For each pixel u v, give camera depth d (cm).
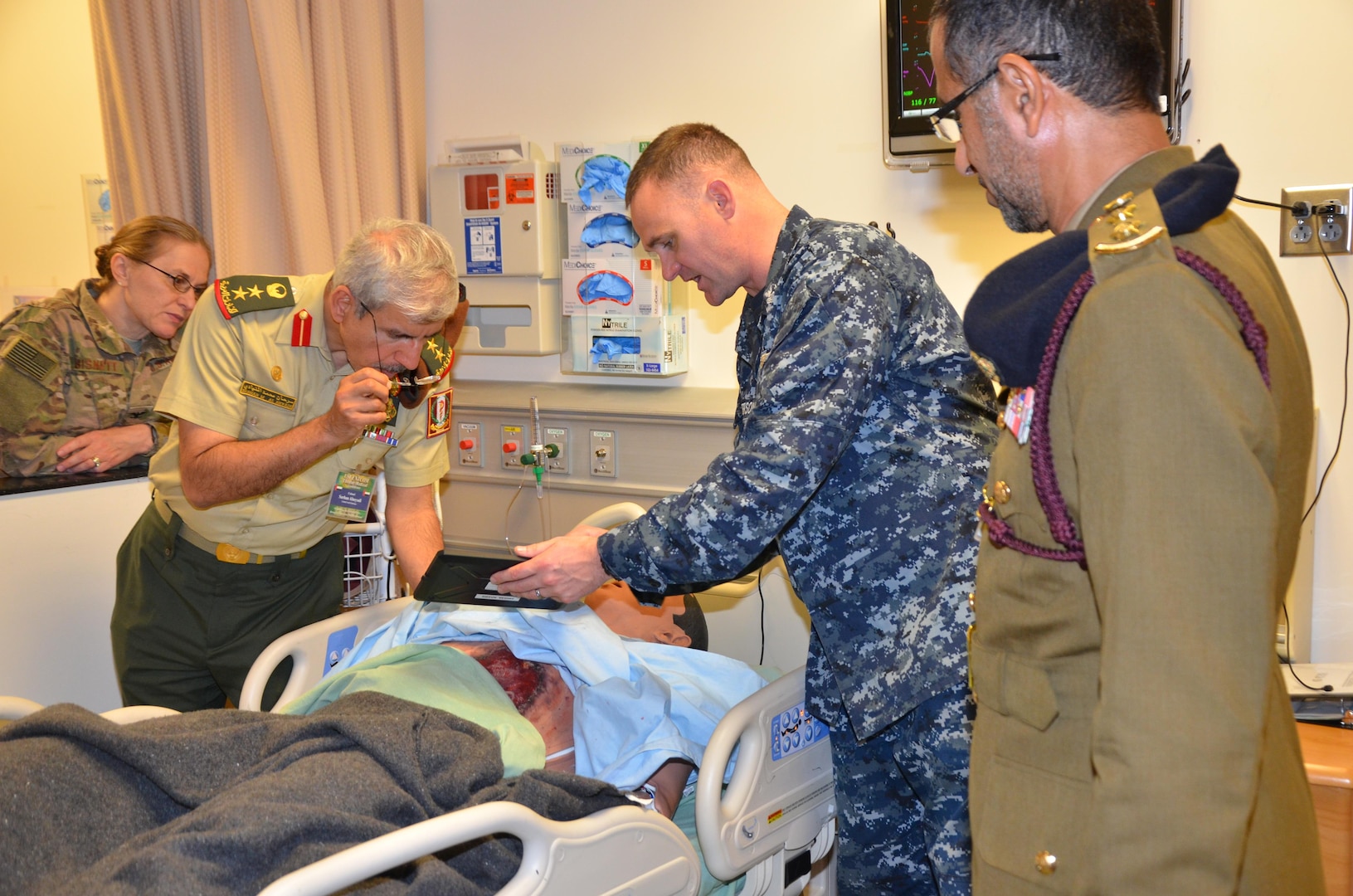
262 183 272
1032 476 85
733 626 238
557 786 125
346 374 197
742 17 267
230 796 112
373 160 289
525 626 168
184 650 206
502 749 140
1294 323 88
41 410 236
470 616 172
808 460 132
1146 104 88
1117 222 79
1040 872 83
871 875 165
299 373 194
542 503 286
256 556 204
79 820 113
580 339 286
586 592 147
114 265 240
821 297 141
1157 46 88
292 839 107
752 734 149
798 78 262
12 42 414
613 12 283
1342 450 222
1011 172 94
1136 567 68
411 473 211
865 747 158
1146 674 67
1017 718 88
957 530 144
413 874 114
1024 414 86
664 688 154
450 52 307
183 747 123
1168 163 85
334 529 218
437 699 147
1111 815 68
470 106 307
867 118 256
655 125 282
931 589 144
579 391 293
